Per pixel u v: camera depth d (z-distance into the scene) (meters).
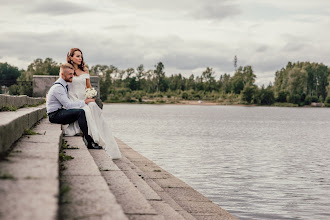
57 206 2.84
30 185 3.41
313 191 12.70
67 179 4.77
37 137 7.14
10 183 3.47
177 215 5.79
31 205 2.86
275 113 123.00
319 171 17.11
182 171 16.25
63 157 6.40
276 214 9.76
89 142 9.34
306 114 120.00
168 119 69.44
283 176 15.59
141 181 7.84
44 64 134.75
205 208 7.90
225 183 13.79
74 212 3.34
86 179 4.77
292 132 46.81
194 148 25.55
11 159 4.68
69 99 9.47
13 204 2.88
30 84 29.22
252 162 19.64
